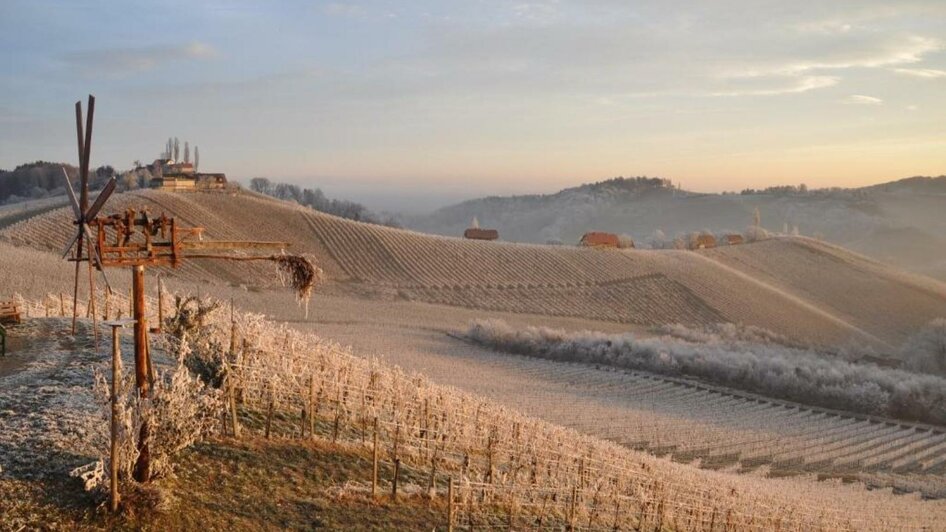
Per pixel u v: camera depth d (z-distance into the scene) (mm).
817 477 43688
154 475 16641
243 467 18594
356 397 24953
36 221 91812
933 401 63250
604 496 23141
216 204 110938
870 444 51719
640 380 63406
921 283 140125
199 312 23234
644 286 113375
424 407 25609
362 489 19062
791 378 65125
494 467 23609
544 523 20391
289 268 17812
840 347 97875
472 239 131750
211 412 19500
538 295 104438
